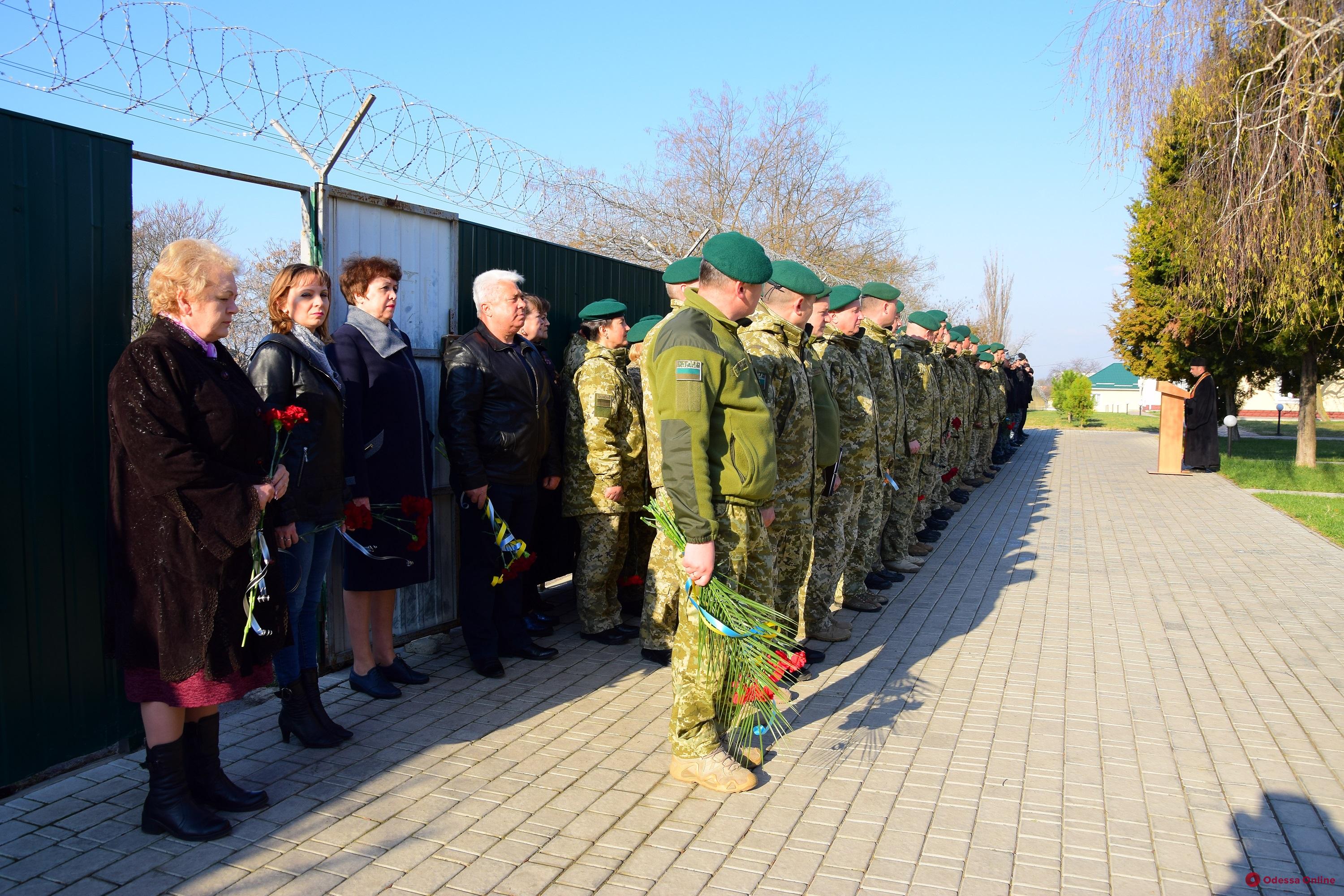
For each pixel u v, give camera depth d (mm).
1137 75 10656
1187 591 7340
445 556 5535
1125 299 22453
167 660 3025
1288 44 10273
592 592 5574
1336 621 6410
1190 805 3629
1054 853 3242
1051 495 13273
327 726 4027
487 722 4344
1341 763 4035
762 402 3777
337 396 3881
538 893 2926
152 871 2986
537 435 5066
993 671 5281
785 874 3070
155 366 3004
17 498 3258
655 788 3689
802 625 5738
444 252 5457
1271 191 10891
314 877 2979
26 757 3320
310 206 4629
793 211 27938
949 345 10219
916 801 3631
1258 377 22188
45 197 3326
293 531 3568
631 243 11375
